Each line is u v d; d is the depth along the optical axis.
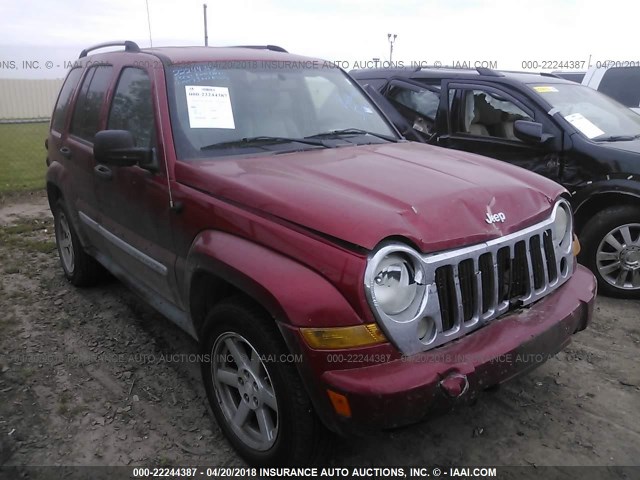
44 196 9.28
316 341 2.25
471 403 2.39
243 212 2.64
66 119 4.75
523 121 5.10
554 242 2.98
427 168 3.04
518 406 3.32
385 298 2.26
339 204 2.43
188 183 2.99
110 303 4.75
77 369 3.73
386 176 2.83
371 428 2.23
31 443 3.00
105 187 3.86
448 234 2.44
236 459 2.90
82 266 4.83
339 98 4.06
